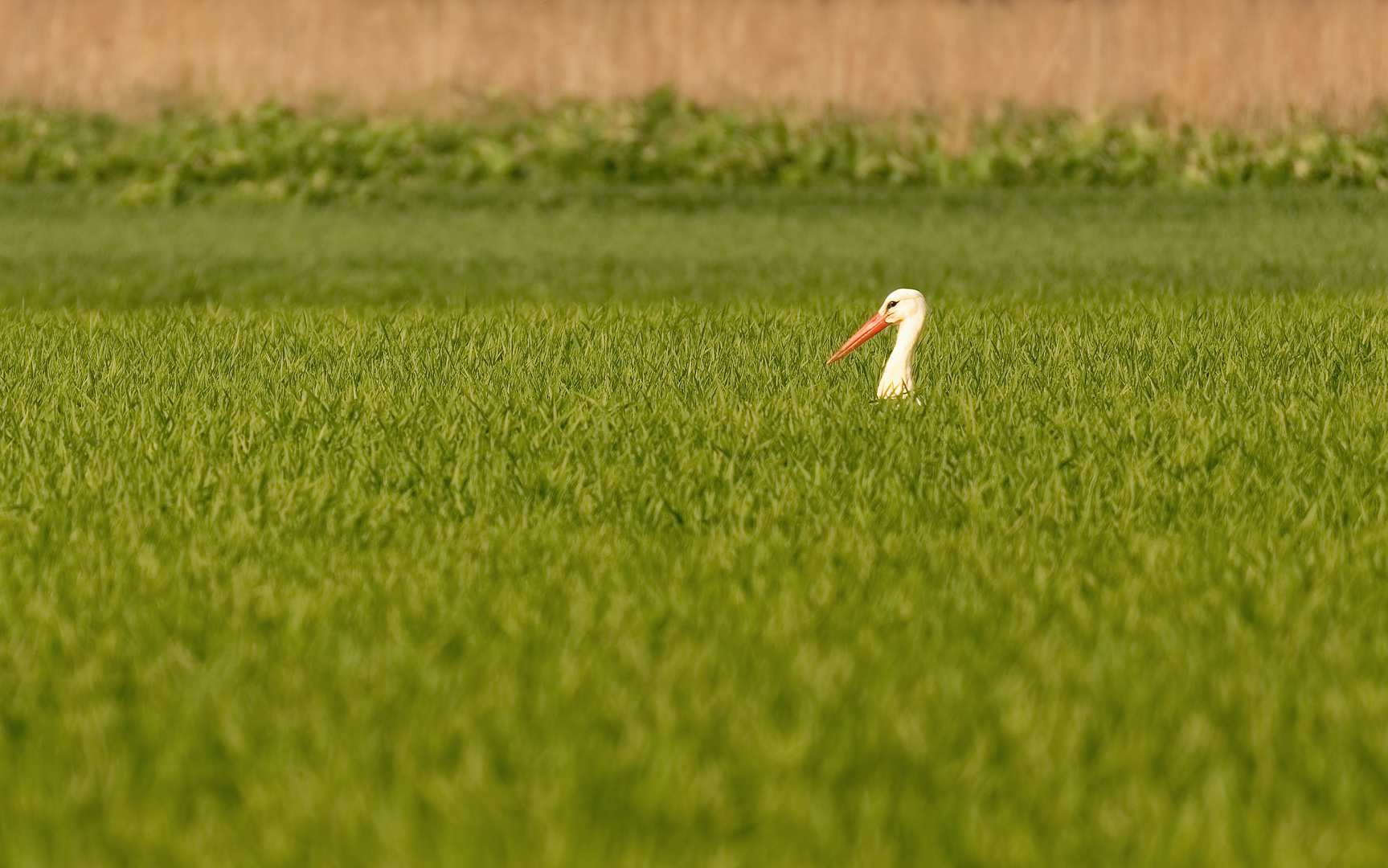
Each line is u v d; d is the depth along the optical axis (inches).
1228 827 593.3
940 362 1624.0
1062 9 4776.1
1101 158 4512.8
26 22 4886.8
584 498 1088.8
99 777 647.1
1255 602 858.8
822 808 602.5
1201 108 4734.3
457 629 817.5
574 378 1536.7
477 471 1154.7
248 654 784.3
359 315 2053.4
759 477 1143.0
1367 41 4687.5
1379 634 813.2
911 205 4035.4
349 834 591.8
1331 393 1424.7
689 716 690.2
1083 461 1176.8
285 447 1205.1
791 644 792.3
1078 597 858.1
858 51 4817.9
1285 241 3179.1
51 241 3223.4
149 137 4630.9
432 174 4505.4
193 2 4881.9
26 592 895.1
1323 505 1054.4
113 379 1533.0
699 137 4626.0
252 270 2731.3
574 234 3417.8
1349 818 606.5
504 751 665.6
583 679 744.3
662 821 600.7
